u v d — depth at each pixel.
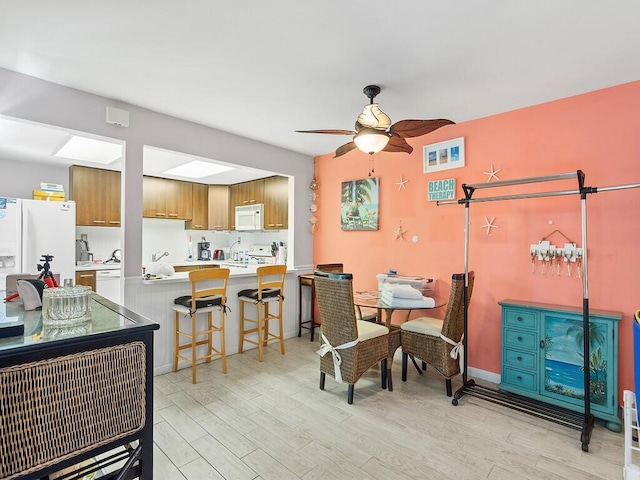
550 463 1.97
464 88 2.64
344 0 1.68
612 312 2.48
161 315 3.25
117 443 1.26
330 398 2.76
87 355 1.19
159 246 6.00
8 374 1.03
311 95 2.81
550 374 2.60
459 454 2.05
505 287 3.06
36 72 2.45
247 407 2.60
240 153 3.86
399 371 3.40
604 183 2.58
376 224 4.02
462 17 1.80
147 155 4.12
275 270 3.71
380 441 2.18
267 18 1.83
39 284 1.64
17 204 3.93
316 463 1.96
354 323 2.63
